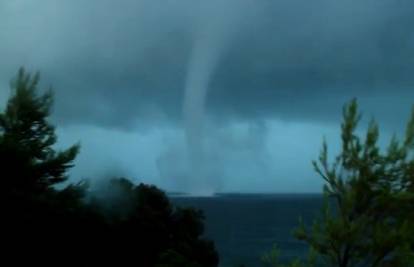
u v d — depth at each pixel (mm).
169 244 28781
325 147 11312
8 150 20047
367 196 10891
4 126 21844
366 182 10836
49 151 22188
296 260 11516
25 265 20719
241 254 78812
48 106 22594
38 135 22312
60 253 21953
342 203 11078
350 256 10844
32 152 21203
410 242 10398
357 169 10961
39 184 21344
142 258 27266
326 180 11219
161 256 26516
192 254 28938
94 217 24047
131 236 26766
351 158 11031
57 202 21047
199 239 31234
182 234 30250
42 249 21109
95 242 24266
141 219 27359
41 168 21406
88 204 24312
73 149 22438
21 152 20375
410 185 10953
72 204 21984
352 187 10961
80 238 23219
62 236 21812
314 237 11133
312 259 11148
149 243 27734
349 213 11008
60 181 22328
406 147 10914
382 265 10695
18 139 21484
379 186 10859
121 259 26219
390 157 10891
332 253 11023
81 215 22875
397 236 10375
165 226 28875
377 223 10734
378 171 10891
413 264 10445
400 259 10500
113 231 25438
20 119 21859
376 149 10945
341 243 10789
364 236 10750
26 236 20406
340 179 11117
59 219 21312
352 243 10719
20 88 22109
